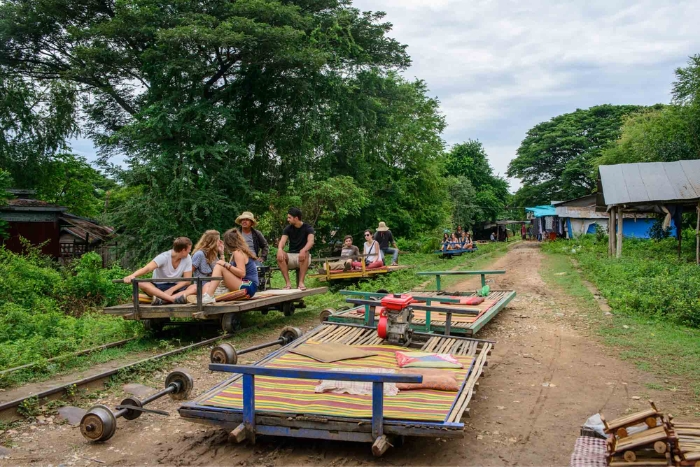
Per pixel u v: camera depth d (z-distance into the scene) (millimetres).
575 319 9914
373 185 28641
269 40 20062
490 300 10508
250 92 23562
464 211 56156
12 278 12000
